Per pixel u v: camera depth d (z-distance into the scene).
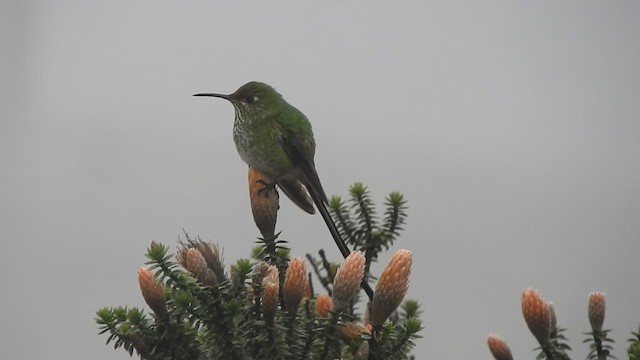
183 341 5.95
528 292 6.27
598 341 6.35
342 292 6.04
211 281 6.21
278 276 6.19
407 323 6.02
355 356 5.97
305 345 6.00
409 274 5.97
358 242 7.34
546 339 6.25
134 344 5.98
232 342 5.87
